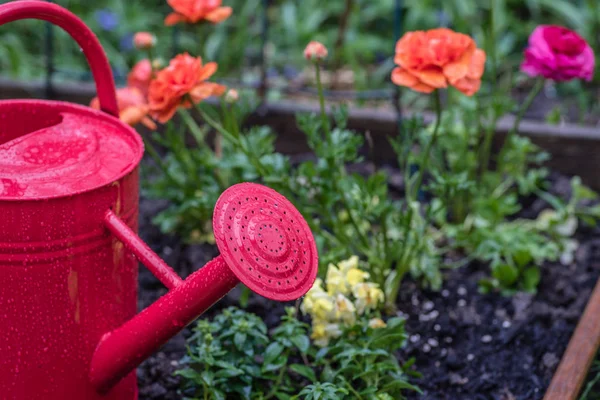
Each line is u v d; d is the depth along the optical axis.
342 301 1.38
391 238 1.59
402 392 1.41
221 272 1.15
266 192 1.18
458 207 1.66
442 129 1.68
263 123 1.82
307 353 1.40
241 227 1.14
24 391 1.22
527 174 1.80
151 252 1.18
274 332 1.40
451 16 2.25
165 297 1.18
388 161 1.82
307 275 1.16
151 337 1.19
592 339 1.41
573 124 2.03
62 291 1.19
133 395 1.32
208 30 2.27
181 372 1.33
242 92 1.67
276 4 2.47
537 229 1.69
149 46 1.55
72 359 1.21
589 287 1.58
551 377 1.44
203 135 1.73
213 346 1.36
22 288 1.18
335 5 2.41
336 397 1.29
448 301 1.55
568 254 1.65
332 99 2.06
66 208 1.16
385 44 2.30
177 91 1.37
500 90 1.93
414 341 1.48
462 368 1.45
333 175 1.48
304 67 2.27
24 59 2.18
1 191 1.15
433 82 1.39
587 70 1.53
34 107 1.27
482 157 1.76
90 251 1.19
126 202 1.21
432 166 1.68
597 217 1.72
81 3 2.37
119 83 2.12
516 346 1.48
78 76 2.16
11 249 1.16
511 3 2.42
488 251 1.58
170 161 1.64
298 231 1.17
